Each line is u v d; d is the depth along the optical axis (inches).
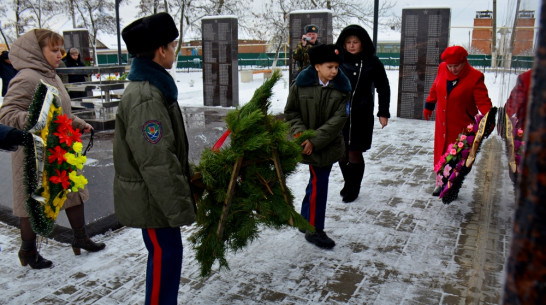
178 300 107.3
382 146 271.6
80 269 122.7
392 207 168.9
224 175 97.2
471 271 117.2
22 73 114.8
